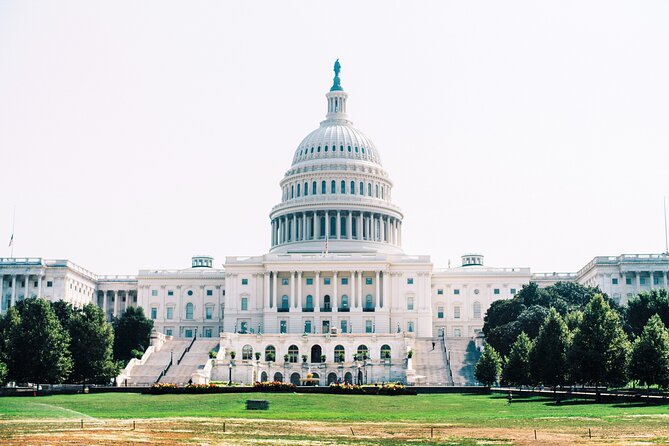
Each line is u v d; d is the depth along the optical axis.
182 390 120.69
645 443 56.59
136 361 164.00
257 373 164.25
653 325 101.12
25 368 123.31
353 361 167.88
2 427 66.81
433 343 179.62
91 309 146.38
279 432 65.81
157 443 57.62
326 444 58.19
